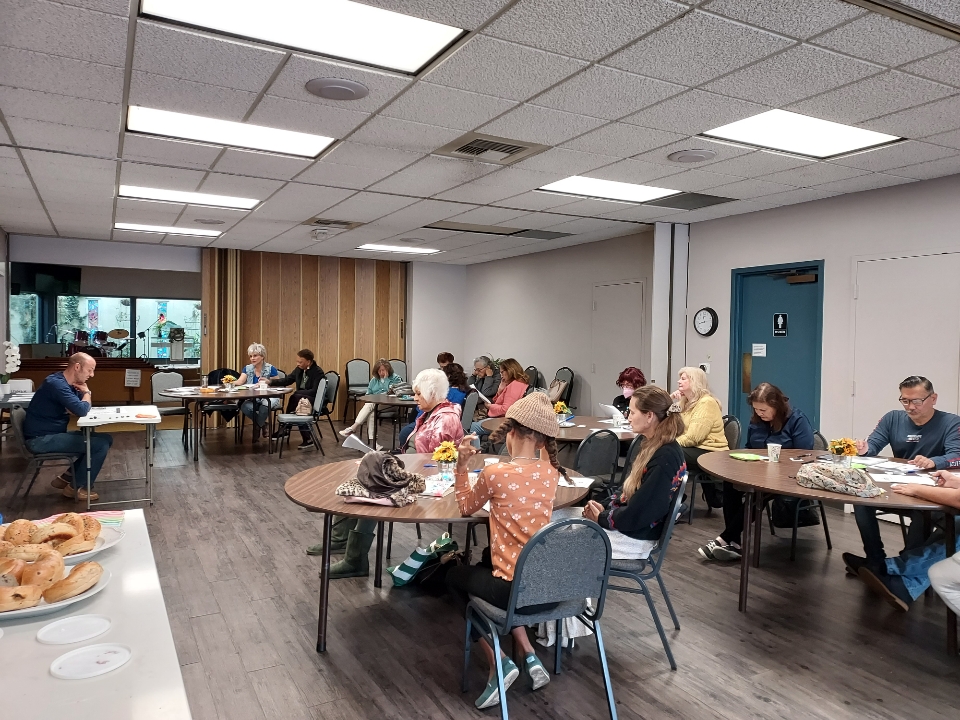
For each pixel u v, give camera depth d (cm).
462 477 248
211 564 388
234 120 371
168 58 287
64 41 270
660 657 281
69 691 97
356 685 256
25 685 99
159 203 616
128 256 891
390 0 235
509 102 339
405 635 300
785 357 600
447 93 327
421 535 453
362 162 464
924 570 334
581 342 860
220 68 298
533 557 210
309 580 365
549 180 511
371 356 1084
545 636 290
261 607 329
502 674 219
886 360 512
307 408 741
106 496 541
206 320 934
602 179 505
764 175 482
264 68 298
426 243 870
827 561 408
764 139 403
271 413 816
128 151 439
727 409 645
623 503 288
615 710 229
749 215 623
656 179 502
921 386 380
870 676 266
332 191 560
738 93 323
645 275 757
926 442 384
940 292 479
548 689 254
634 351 775
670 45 270
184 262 930
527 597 213
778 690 254
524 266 970
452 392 550
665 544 278
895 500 285
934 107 339
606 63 289
